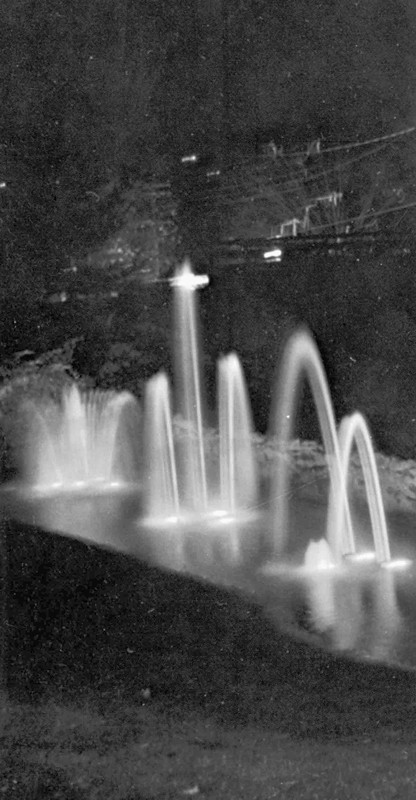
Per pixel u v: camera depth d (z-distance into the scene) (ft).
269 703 13.41
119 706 13.46
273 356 42.39
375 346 36.76
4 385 47.88
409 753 11.27
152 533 28.04
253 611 19.40
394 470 30.96
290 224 77.46
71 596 20.22
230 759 11.28
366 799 10.03
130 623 18.10
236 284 47.70
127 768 11.10
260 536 27.53
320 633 17.76
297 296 42.65
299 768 10.93
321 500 31.86
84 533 27.84
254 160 80.69
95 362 51.70
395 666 15.51
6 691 14.08
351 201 76.33
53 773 11.02
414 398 33.22
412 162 74.74
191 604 19.84
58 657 15.92
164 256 70.59
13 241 69.62
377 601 20.45
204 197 77.41
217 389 45.39
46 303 58.95
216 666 15.48
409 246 39.19
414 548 25.62
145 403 46.32
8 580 21.59
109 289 59.82
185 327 49.85
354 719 12.72
